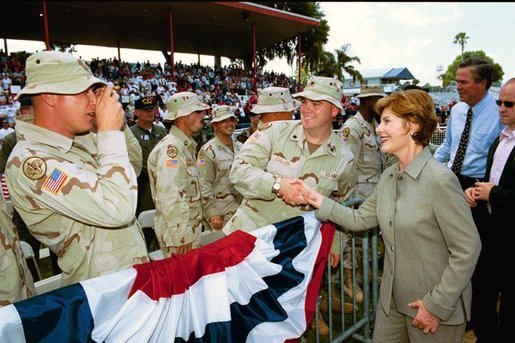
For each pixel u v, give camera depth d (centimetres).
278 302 197
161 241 307
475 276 287
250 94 2356
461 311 181
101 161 161
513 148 243
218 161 423
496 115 314
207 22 2089
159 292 149
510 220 236
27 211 153
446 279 169
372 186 397
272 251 197
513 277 237
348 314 347
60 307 124
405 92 180
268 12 1966
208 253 171
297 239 214
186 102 333
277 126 262
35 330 118
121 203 155
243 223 256
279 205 254
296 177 249
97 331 131
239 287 180
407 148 184
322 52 3488
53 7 1748
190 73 2391
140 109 502
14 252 158
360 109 397
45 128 160
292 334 204
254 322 184
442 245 177
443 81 4338
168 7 1805
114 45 2541
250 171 238
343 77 3791
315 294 230
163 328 151
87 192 150
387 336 203
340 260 266
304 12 3050
